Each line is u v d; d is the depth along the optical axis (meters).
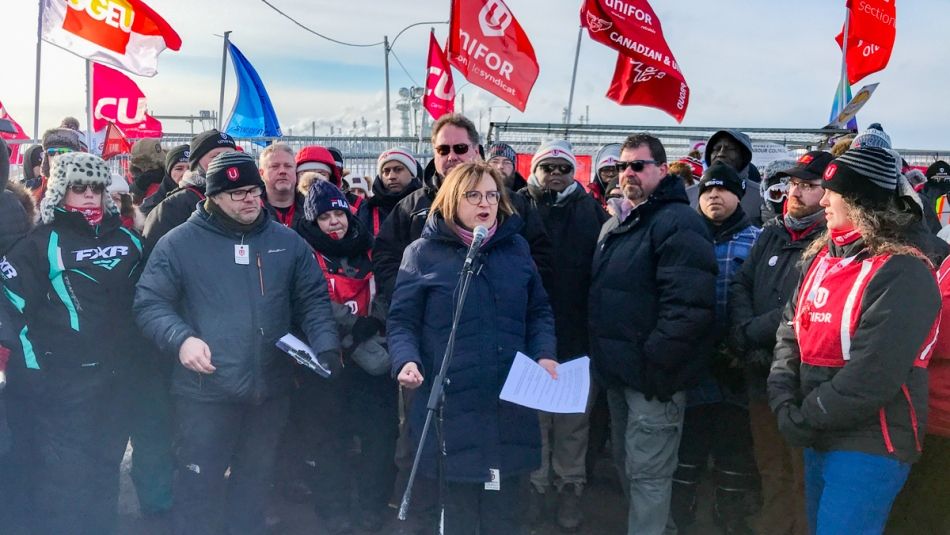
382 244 4.07
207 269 3.42
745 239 4.01
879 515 2.66
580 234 4.17
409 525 4.21
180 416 3.47
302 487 4.52
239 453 3.61
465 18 6.93
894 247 2.59
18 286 3.35
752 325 3.54
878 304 2.55
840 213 2.71
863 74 8.70
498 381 3.07
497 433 3.06
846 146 4.14
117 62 6.39
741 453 3.96
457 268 3.11
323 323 3.61
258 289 3.47
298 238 3.69
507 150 4.92
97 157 3.52
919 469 3.03
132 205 4.80
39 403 3.43
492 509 3.12
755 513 4.06
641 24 7.14
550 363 3.12
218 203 3.46
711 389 3.88
